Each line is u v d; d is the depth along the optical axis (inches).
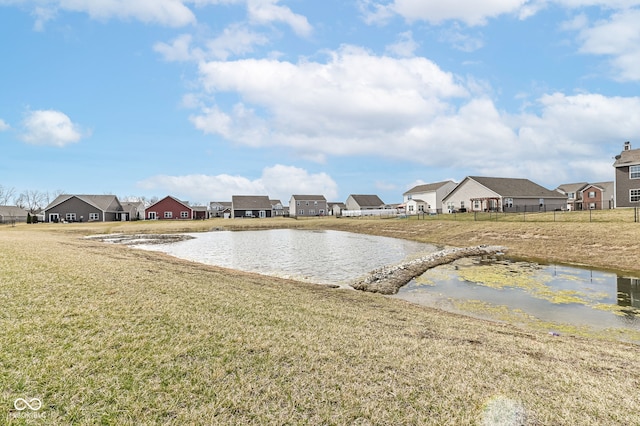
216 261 919.0
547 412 199.8
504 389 223.3
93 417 171.3
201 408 185.5
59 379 197.5
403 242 1403.8
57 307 299.0
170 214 3061.0
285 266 848.9
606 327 422.3
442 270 783.1
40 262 471.2
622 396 221.5
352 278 708.7
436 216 2075.5
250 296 420.5
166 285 420.5
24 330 249.6
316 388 212.5
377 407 197.3
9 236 928.3
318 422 182.1
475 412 197.3
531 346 312.0
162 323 290.4
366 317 376.5
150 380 206.2
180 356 237.6
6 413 166.7
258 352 254.1
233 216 3555.6
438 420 188.7
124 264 543.2
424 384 225.0
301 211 4121.6
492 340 323.3
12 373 197.6
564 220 1277.1
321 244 1353.3
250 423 177.8
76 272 430.6
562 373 251.6
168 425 170.9
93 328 265.9
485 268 799.1
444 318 411.5
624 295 567.5
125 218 3218.5
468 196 2287.2
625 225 992.2
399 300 533.6
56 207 2630.4
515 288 619.8
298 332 300.8
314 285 606.2
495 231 1255.5
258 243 1393.9
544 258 922.1
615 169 1535.4
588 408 205.9
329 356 255.9
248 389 206.1
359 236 1718.8
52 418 167.5
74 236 1338.6
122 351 235.5
